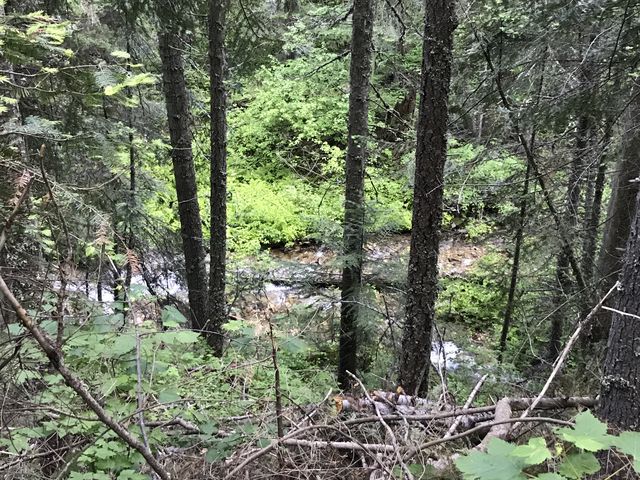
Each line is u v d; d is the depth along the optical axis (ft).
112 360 8.94
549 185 22.30
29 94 11.69
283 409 9.92
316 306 24.25
